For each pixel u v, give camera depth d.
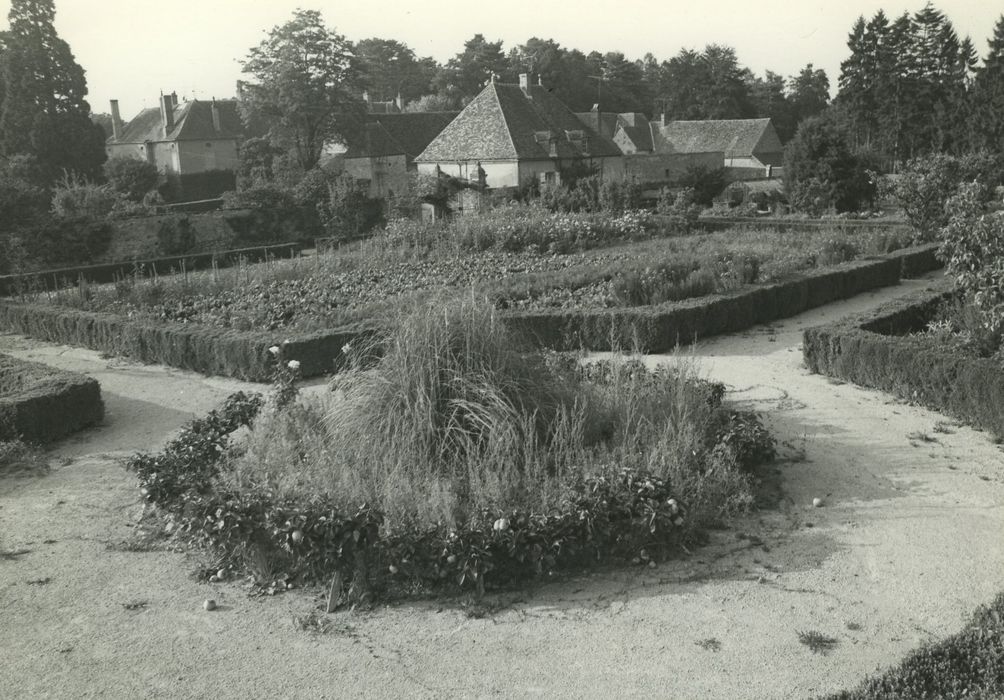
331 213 43.22
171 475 8.25
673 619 6.88
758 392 13.01
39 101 54.25
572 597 7.25
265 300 19.61
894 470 9.80
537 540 7.25
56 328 19.03
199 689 6.11
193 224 39.94
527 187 42.34
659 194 43.62
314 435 9.40
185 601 7.32
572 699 5.93
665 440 8.90
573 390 10.01
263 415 10.21
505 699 5.95
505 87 50.25
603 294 18.12
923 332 14.06
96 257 36.69
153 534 8.57
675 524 7.64
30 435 11.45
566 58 93.25
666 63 97.81
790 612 6.93
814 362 14.05
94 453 11.29
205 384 14.77
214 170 65.56
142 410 13.27
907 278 23.80
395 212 42.00
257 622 6.98
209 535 7.62
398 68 105.81
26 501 9.57
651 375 11.14
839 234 28.48
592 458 8.80
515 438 8.64
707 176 51.56
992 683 5.78
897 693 5.76
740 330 17.56
